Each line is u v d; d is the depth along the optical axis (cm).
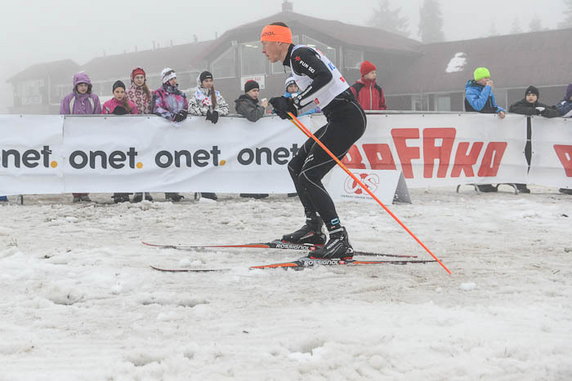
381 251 623
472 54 4222
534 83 3788
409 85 4106
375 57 4153
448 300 443
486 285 486
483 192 1159
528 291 466
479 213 891
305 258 553
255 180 1023
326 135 559
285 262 559
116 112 1013
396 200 986
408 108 4169
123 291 468
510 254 610
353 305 430
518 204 986
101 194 1139
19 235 703
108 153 993
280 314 409
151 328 380
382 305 429
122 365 319
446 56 4300
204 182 1015
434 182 1089
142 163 999
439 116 1082
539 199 1064
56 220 800
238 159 1019
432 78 4094
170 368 316
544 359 330
